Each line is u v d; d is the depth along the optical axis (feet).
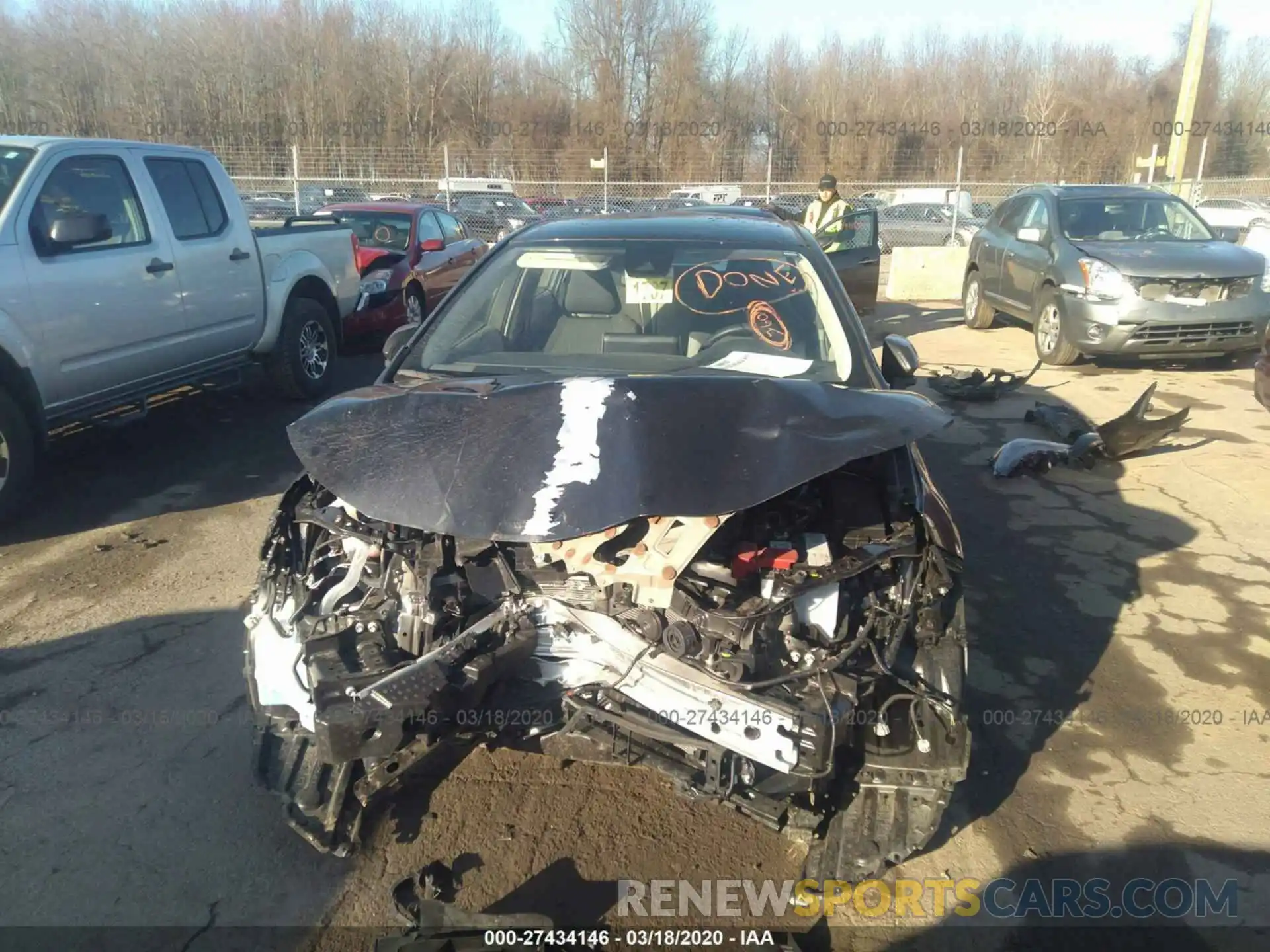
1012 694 12.60
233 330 23.52
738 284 12.71
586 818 10.13
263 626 9.55
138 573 16.11
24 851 9.66
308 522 9.67
